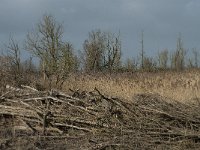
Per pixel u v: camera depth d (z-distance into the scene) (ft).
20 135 31.89
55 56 111.34
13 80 52.44
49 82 55.52
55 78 61.62
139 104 36.22
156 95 40.29
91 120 33.50
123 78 72.69
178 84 67.00
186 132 31.42
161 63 167.12
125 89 55.47
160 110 34.76
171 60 167.32
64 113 34.42
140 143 29.76
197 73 85.46
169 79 73.87
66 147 29.12
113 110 33.96
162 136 31.35
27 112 35.22
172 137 31.42
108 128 32.53
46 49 112.68
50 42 114.21
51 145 29.66
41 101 36.83
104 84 60.13
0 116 35.94
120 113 34.09
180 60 166.30
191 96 51.90
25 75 56.85
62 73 65.82
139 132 31.35
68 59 109.50
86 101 36.19
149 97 38.73
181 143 30.12
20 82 52.90
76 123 33.81
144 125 32.78
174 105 37.09
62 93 37.17
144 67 144.77
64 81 60.85
